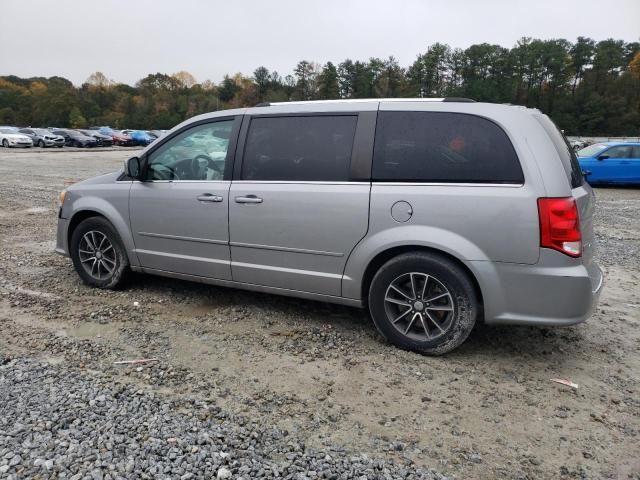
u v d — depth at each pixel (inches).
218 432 104.0
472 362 140.7
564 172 129.0
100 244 195.5
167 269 182.5
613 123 3403.1
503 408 118.0
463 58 3966.5
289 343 150.9
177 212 174.2
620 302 193.9
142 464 92.8
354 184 145.2
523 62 3836.1
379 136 144.3
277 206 155.3
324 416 112.7
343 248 147.6
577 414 116.0
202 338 153.4
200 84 4857.3
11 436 99.8
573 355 146.6
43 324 161.3
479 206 130.3
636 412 117.3
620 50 4106.8
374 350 147.0
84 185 198.5
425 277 139.3
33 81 5036.9
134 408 111.9
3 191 489.7
